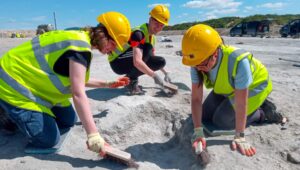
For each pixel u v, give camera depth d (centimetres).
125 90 477
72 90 262
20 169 258
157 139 366
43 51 273
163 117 396
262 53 1078
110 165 276
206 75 307
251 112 334
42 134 278
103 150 266
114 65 468
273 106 354
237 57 286
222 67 293
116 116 373
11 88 272
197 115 305
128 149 326
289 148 302
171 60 823
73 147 303
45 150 285
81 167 269
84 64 265
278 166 279
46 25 1748
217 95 338
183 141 326
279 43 1636
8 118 305
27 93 274
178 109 402
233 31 2761
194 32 270
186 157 306
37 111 277
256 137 323
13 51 281
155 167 289
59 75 274
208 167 280
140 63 427
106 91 472
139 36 424
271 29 2877
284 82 563
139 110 389
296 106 409
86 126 262
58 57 268
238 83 288
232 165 279
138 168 277
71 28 293
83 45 265
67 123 330
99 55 983
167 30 4269
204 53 269
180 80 541
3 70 277
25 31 3688
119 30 274
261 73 329
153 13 445
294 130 335
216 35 275
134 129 371
